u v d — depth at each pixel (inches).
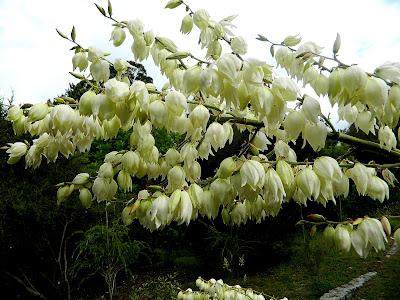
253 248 153.3
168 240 182.2
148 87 25.0
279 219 152.6
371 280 129.7
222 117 27.0
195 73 23.0
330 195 25.1
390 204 217.8
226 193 25.8
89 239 131.3
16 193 128.0
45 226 134.6
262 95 21.9
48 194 136.9
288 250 149.3
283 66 26.3
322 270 141.5
